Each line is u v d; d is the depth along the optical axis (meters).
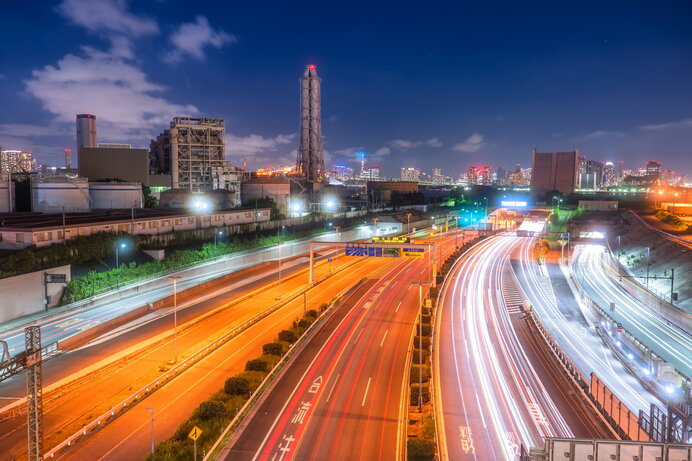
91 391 44.31
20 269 67.12
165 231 101.81
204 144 175.00
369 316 70.38
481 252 135.12
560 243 149.12
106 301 72.00
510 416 41.47
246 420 39.69
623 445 25.20
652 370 52.81
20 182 122.19
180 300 76.62
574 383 48.22
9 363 27.70
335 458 34.50
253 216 129.75
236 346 56.97
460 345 59.75
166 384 46.38
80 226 82.69
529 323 70.56
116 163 156.38
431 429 37.56
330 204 188.88
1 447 34.84
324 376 48.81
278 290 85.06
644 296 88.56
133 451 34.81
